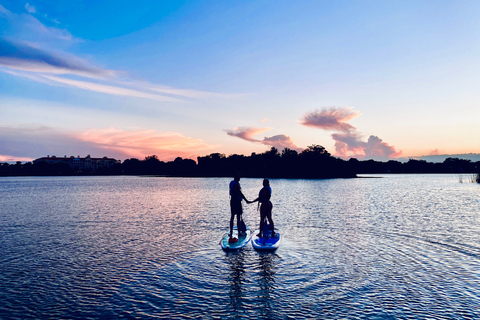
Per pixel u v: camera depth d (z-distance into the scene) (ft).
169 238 50.42
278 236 47.11
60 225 64.44
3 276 32.48
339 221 65.92
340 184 282.36
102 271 33.94
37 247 45.06
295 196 137.80
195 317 23.20
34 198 142.82
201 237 51.03
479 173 269.64
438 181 342.85
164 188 240.53
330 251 41.29
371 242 46.26
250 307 24.82
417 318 22.77
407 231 54.39
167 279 31.30
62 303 25.77
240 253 40.73
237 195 47.55
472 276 31.42
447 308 24.41
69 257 39.58
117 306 25.16
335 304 25.29
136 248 43.93
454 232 53.21
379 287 28.81
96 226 62.64
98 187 268.00
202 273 33.01
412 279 30.76
